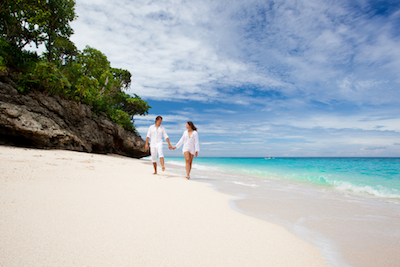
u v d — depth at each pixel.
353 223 3.00
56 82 14.72
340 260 1.87
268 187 6.51
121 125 23.00
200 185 5.51
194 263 1.62
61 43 20.31
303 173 13.78
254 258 1.78
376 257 1.96
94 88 19.19
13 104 12.53
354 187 7.52
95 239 1.87
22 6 16.84
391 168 17.77
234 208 3.42
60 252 1.59
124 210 2.72
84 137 17.06
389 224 3.03
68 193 3.18
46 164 5.30
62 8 18.66
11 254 1.50
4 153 6.61
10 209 2.31
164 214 2.74
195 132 7.09
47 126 13.56
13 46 15.16
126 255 1.65
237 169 16.05
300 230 2.58
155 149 7.11
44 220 2.15
